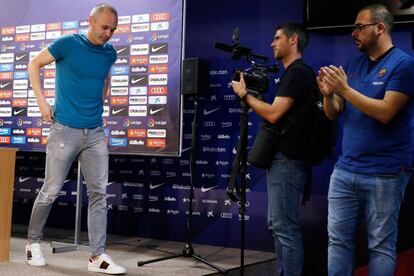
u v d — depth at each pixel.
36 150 4.21
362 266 3.46
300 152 2.79
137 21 3.90
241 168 2.88
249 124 3.84
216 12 4.03
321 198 3.63
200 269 3.09
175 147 3.73
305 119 2.81
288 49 2.97
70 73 2.94
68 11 4.12
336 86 2.34
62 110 2.95
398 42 3.40
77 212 3.61
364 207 2.41
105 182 3.01
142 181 4.25
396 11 3.32
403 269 3.35
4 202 3.08
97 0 4.03
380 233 2.33
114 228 4.35
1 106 4.36
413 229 3.33
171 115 3.76
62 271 2.89
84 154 3.01
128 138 3.89
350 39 3.54
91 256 2.95
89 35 2.96
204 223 4.01
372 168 2.35
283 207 2.79
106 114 3.97
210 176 3.99
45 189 2.96
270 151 2.81
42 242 3.88
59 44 2.91
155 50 3.83
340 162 2.49
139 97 3.87
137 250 3.69
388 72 2.34
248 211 3.85
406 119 2.38
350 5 3.46
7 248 3.11
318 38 3.64
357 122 2.43
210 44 4.04
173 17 3.78
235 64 3.93
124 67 3.93
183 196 4.09
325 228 3.61
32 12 4.26
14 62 4.32
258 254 3.65
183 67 3.52
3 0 4.38
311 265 3.65
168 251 3.66
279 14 3.79
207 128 4.01
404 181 2.40
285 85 2.79
